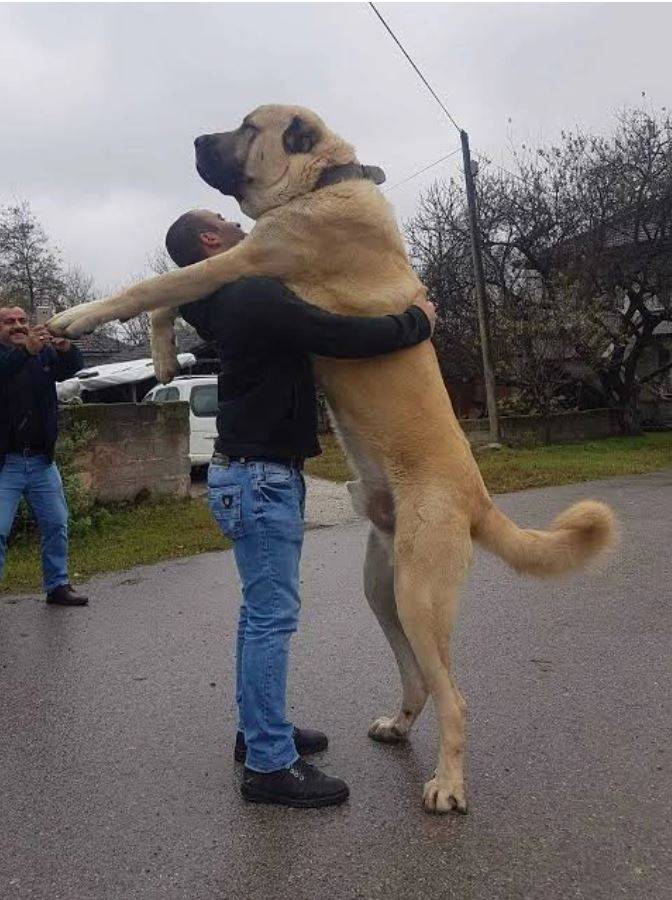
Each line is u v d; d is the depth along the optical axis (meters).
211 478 2.98
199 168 3.35
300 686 4.02
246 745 3.01
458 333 21.17
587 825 2.70
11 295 20.69
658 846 2.56
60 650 4.71
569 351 18.56
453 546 2.96
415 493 3.00
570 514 3.26
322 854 2.58
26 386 5.29
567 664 4.22
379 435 3.07
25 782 3.12
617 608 5.21
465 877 2.44
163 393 13.55
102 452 9.66
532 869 2.46
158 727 3.61
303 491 3.03
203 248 3.17
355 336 2.83
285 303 2.76
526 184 20.41
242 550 2.90
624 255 18.75
